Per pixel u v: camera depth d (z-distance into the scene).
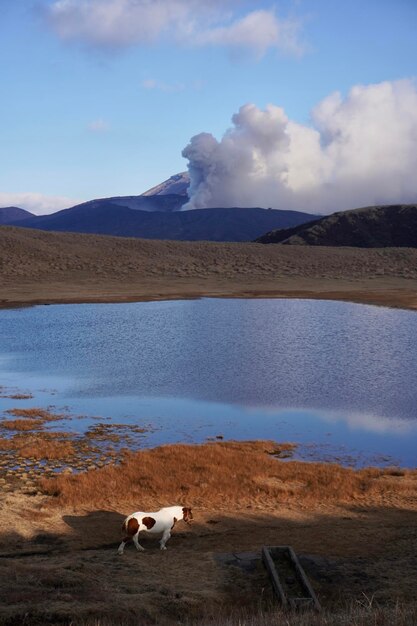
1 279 116.94
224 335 61.12
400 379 40.22
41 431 28.47
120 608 10.76
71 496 19.48
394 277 130.12
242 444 26.56
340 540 16.03
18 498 19.39
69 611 10.29
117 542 16.23
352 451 26.02
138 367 44.88
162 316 77.62
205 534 16.75
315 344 55.12
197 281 125.00
